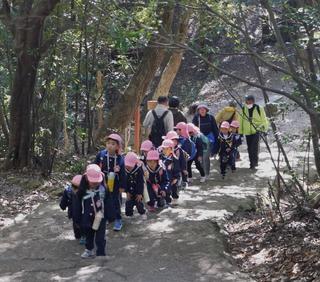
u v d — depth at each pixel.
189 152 9.84
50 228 7.44
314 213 7.32
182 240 6.81
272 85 16.84
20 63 10.22
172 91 23.00
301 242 6.43
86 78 11.73
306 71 6.37
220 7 6.27
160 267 5.97
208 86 22.55
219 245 6.64
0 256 6.44
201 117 10.90
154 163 8.00
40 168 10.49
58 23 10.74
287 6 5.46
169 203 8.38
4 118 11.55
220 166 10.89
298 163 11.18
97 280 5.64
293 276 5.64
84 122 12.98
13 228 7.46
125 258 6.28
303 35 6.13
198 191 9.71
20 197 8.98
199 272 5.80
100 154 7.04
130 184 7.60
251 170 11.51
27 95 10.36
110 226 7.40
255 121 11.20
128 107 12.47
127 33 5.13
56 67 10.79
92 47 11.93
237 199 9.03
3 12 10.15
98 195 6.16
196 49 5.72
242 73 22.70
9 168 10.51
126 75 13.99
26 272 5.91
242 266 6.16
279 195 7.88
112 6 7.22
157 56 12.32
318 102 5.77
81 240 6.82
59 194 9.20
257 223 7.70
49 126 10.79
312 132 7.46
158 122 9.84
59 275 5.82
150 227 7.34
